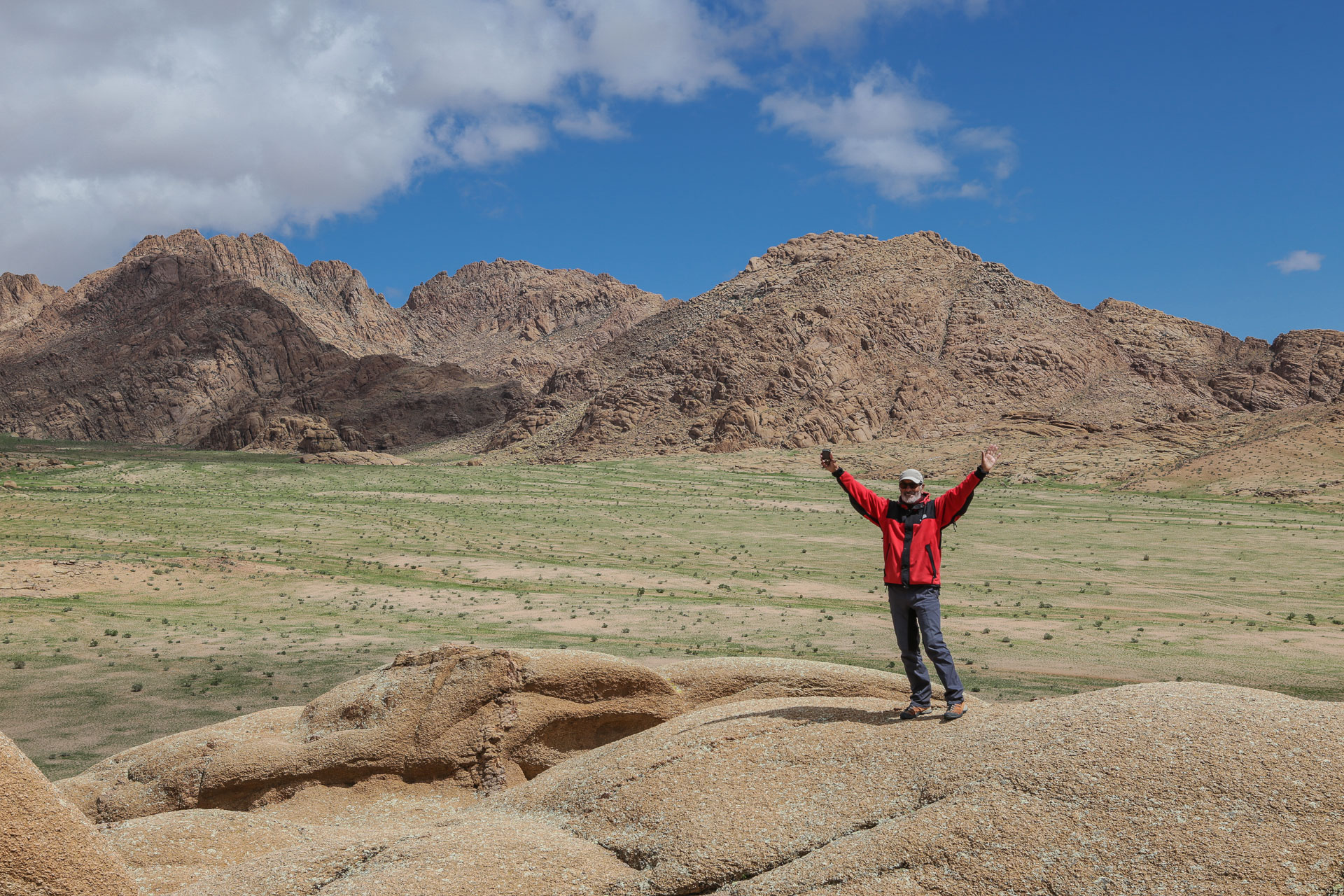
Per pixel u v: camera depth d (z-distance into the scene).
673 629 44.53
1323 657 37.69
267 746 9.78
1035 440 162.38
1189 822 4.73
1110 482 122.69
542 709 9.77
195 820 7.76
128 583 53.25
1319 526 82.31
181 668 36.44
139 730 28.33
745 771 6.26
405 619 47.09
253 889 6.01
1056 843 4.86
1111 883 4.59
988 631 43.78
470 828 6.34
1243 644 40.56
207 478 119.62
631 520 93.88
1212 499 105.75
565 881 5.63
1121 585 60.03
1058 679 33.91
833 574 65.62
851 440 179.25
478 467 144.50
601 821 6.22
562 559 71.12
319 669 36.16
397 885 5.53
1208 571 64.88
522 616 47.94
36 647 39.47
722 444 174.88
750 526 90.75
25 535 68.19
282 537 75.56
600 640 41.47
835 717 6.80
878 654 38.75
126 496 97.69
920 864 5.02
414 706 9.91
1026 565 68.50
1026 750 5.54
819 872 5.18
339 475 125.75
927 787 5.64
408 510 95.44
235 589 54.19
